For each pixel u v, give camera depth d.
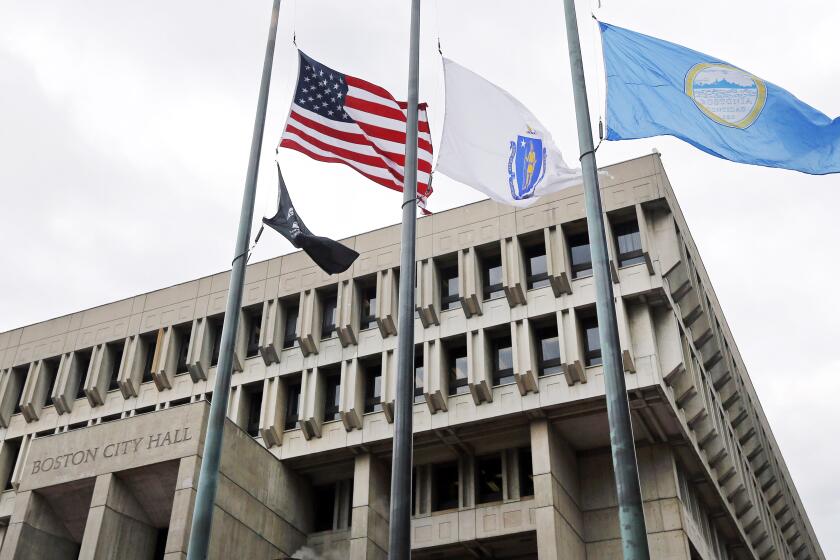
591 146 17.42
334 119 24.31
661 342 36.00
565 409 35.50
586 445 38.00
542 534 33.38
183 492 30.27
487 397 36.44
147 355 44.34
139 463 31.78
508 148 21.61
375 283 41.47
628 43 21.09
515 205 21.08
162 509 32.16
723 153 19.62
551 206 38.56
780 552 51.16
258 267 43.66
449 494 38.59
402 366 16.62
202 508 17.67
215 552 31.27
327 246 22.33
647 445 37.12
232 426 34.56
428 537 36.97
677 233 38.00
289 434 39.41
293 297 42.22
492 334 38.28
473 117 21.92
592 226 16.38
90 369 44.41
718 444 38.97
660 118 20.02
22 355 46.69
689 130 19.84
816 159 19.44
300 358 40.81
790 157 19.52
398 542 14.80
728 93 20.27
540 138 21.77
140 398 42.81
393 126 24.69
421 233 40.56
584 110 17.97
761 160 19.53
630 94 20.42
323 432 38.97
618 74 20.73
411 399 16.33
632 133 19.92
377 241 41.78
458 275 39.75
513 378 37.12
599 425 36.34
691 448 36.84
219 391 18.95
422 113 25.05
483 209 39.94
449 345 38.91
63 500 32.84
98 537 30.31
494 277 39.22
